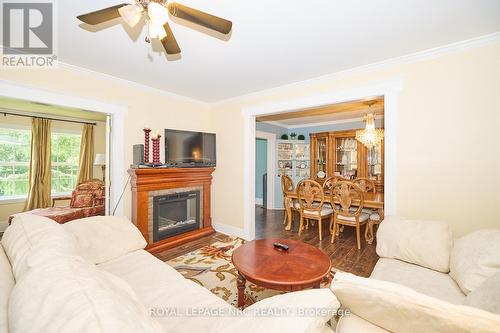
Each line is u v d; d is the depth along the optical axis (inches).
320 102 111.3
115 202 115.3
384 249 72.7
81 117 199.0
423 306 27.9
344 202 129.0
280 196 238.2
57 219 127.3
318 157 232.1
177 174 130.6
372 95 97.1
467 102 79.4
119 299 26.3
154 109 131.0
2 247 48.3
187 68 102.0
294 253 75.4
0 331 25.2
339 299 35.0
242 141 143.2
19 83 86.8
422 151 87.0
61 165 194.2
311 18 66.7
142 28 72.0
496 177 75.5
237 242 134.3
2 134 167.5
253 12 64.0
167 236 127.8
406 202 90.0
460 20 67.5
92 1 59.4
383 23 69.0
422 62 87.0
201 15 51.5
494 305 36.4
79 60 94.7
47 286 25.9
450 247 64.4
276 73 107.0
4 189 168.7
